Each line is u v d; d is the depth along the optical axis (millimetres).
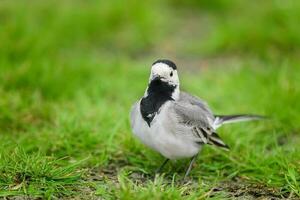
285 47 17312
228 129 12172
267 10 18281
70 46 17531
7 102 12773
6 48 15586
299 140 12336
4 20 18016
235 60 17359
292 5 18188
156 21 19266
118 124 11898
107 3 19391
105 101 13734
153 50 18266
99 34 18438
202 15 20969
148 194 8859
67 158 11086
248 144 11844
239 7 20656
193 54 17984
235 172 10703
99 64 15844
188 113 10086
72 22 18141
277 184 10258
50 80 14125
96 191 9641
